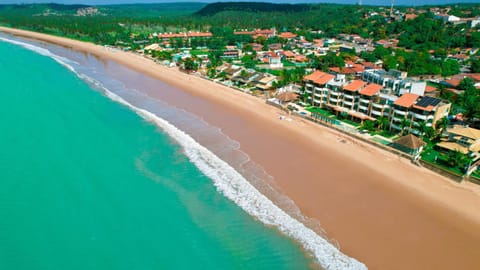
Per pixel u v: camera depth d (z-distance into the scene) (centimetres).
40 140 6397
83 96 9525
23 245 3819
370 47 19612
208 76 12688
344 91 8375
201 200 4862
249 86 11219
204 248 3978
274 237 4166
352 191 5156
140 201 4769
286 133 7394
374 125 7531
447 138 6856
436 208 4769
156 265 3694
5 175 5094
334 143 6900
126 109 8625
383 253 3934
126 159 5931
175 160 5994
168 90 10831
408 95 7369
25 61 14138
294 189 5178
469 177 5362
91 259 3703
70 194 4781
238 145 6712
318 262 3800
